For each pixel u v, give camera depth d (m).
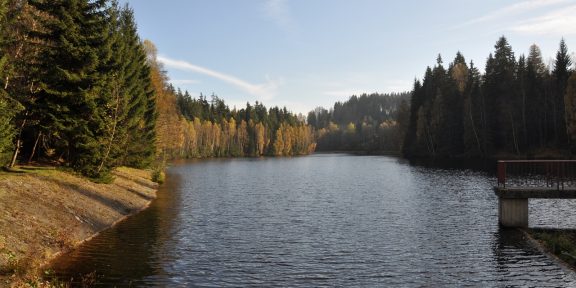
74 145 27.02
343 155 173.38
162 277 15.62
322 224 25.97
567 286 14.74
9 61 24.06
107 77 29.25
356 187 46.78
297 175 66.69
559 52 82.19
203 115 178.75
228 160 130.75
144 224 25.02
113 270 16.20
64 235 18.86
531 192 23.81
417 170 67.75
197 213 29.47
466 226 24.75
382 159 116.19
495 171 59.19
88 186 28.14
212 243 20.95
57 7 26.58
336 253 19.27
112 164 31.45
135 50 48.38
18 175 24.14
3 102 20.08
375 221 26.75
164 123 59.34
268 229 24.47
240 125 181.50
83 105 26.69
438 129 101.62
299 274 16.27
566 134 76.00
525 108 85.19
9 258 14.15
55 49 26.17
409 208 31.44
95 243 20.11
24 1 26.47
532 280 15.38
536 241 20.73
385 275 16.14
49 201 22.00
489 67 93.81
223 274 16.17
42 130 26.53
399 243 21.03
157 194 39.59
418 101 122.12
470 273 16.25
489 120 89.56
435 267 17.06
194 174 68.38
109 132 28.84
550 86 82.19
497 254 18.78
